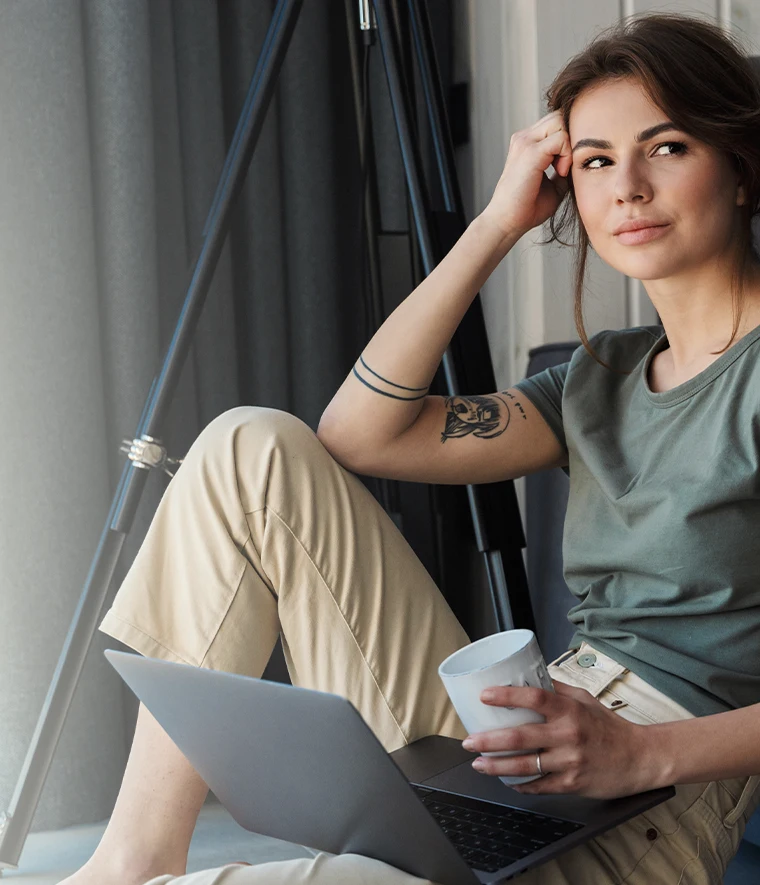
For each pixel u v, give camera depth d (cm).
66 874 161
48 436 184
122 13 189
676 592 102
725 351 104
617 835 93
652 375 115
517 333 212
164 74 200
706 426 103
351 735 73
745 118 101
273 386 213
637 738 87
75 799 184
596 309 209
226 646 106
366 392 122
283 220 214
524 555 221
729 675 100
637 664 104
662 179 103
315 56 214
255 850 168
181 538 108
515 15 208
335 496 112
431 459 124
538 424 126
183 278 203
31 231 184
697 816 97
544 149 117
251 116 159
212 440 110
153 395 158
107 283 190
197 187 205
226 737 86
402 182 222
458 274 121
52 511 183
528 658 85
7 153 182
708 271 105
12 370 182
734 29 205
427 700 111
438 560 208
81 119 187
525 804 89
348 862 82
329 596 109
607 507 111
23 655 180
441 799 93
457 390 157
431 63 181
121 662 89
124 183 189
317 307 214
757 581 100
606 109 105
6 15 182
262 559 108
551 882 87
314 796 83
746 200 106
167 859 103
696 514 100
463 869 76
